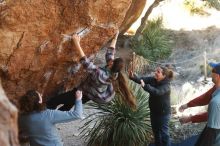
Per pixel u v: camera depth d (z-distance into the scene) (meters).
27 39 5.05
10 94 5.57
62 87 6.14
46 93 6.06
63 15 5.19
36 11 4.95
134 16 10.84
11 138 2.43
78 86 5.89
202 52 13.05
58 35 5.30
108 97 5.59
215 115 5.28
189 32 14.48
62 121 4.84
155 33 13.04
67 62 5.71
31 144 4.85
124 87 5.71
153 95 6.27
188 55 12.91
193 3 16.28
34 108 4.70
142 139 7.38
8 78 5.29
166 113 6.40
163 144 6.56
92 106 7.82
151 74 11.48
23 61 5.21
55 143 4.84
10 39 4.93
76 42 5.42
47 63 5.50
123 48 12.52
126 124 7.39
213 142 5.38
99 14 5.45
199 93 10.07
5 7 4.75
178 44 13.66
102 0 5.33
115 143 7.37
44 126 4.73
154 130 6.55
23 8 4.85
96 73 5.41
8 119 2.42
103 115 7.64
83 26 5.43
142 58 11.55
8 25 4.83
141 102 7.62
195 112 8.73
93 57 6.05
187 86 10.55
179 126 8.14
